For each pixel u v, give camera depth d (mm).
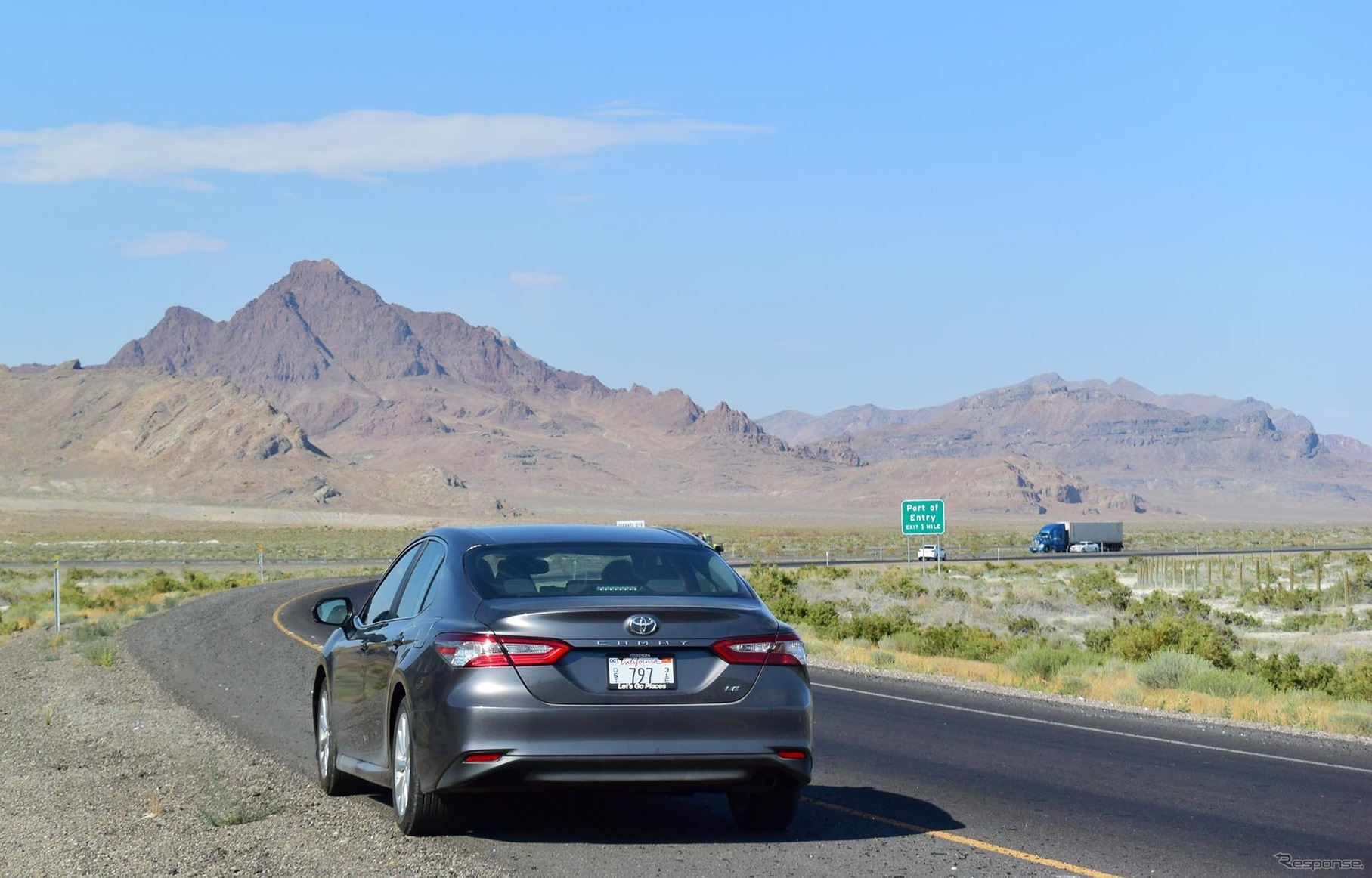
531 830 8586
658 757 7465
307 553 102625
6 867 7559
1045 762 12180
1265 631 38375
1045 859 8109
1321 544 131000
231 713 14680
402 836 8250
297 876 7270
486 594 7934
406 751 8148
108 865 7543
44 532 166875
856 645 28234
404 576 9367
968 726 14695
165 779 10492
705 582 8391
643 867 7633
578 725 7418
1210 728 14977
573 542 8570
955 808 9789
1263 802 10375
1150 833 9031
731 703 7641
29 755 11984
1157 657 21641
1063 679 20219
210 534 158750
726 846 8219
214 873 7352
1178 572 67750
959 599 47688
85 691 16891
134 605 37125
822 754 12484
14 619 33344
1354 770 12172
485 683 7438
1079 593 48625
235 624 27562
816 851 8148
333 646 10008
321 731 10289
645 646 7590
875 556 95375
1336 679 21484
